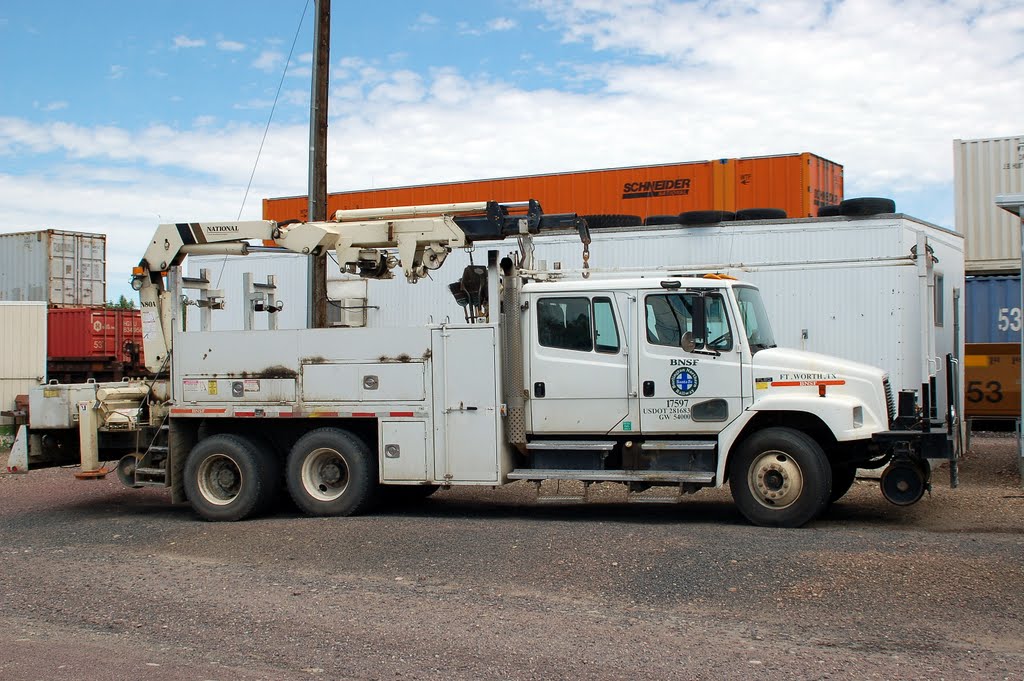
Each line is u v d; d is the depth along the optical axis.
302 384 11.04
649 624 6.51
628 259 15.55
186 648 6.36
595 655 5.93
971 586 6.97
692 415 9.95
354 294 17.16
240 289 18.59
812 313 14.38
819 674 5.49
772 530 9.31
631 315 10.16
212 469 11.41
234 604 7.32
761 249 14.80
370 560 8.53
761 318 10.48
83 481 15.61
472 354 10.48
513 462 10.66
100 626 6.95
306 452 11.01
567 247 15.97
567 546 8.62
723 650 5.95
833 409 9.53
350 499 10.86
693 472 9.95
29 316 22.55
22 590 8.02
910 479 9.54
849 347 14.16
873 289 14.06
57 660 6.13
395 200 22.69
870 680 5.38
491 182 22.19
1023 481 11.93
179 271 11.83
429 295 17.00
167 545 9.67
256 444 11.32
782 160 19.94
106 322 26.50
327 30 15.46
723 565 7.75
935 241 14.80
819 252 14.48
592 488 12.86
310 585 7.80
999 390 18.78
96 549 9.62
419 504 11.88
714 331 9.97
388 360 10.74
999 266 22.20
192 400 11.45
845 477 10.91
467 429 10.47
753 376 9.80
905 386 13.83
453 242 11.11
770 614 6.62
